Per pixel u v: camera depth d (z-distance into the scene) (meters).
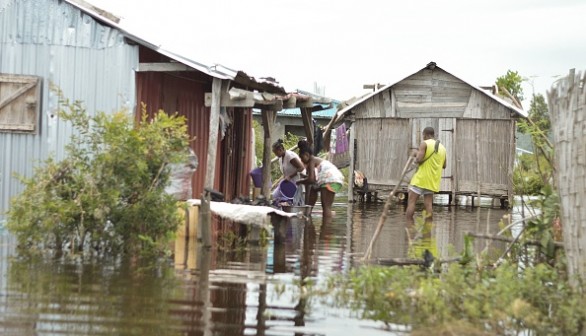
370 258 18.88
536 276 14.12
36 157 23.53
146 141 18.64
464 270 15.11
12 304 12.91
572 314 12.45
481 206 41.97
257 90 28.06
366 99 43.94
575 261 13.42
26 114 23.48
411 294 14.00
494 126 41.91
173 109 26.50
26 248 18.50
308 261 18.56
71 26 23.58
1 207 23.44
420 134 43.06
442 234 25.58
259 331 11.95
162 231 18.53
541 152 18.33
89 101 23.52
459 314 13.12
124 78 23.34
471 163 42.12
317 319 12.77
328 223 28.48
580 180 13.20
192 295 14.09
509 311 12.70
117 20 23.53
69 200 18.25
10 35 23.66
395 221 30.08
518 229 27.47
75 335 11.31
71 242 18.30
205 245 19.80
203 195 21.05
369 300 14.09
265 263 18.02
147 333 11.55
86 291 14.03
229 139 32.06
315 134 39.62
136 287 14.55
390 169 43.41
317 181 30.61
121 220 18.34
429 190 30.42
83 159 18.73
